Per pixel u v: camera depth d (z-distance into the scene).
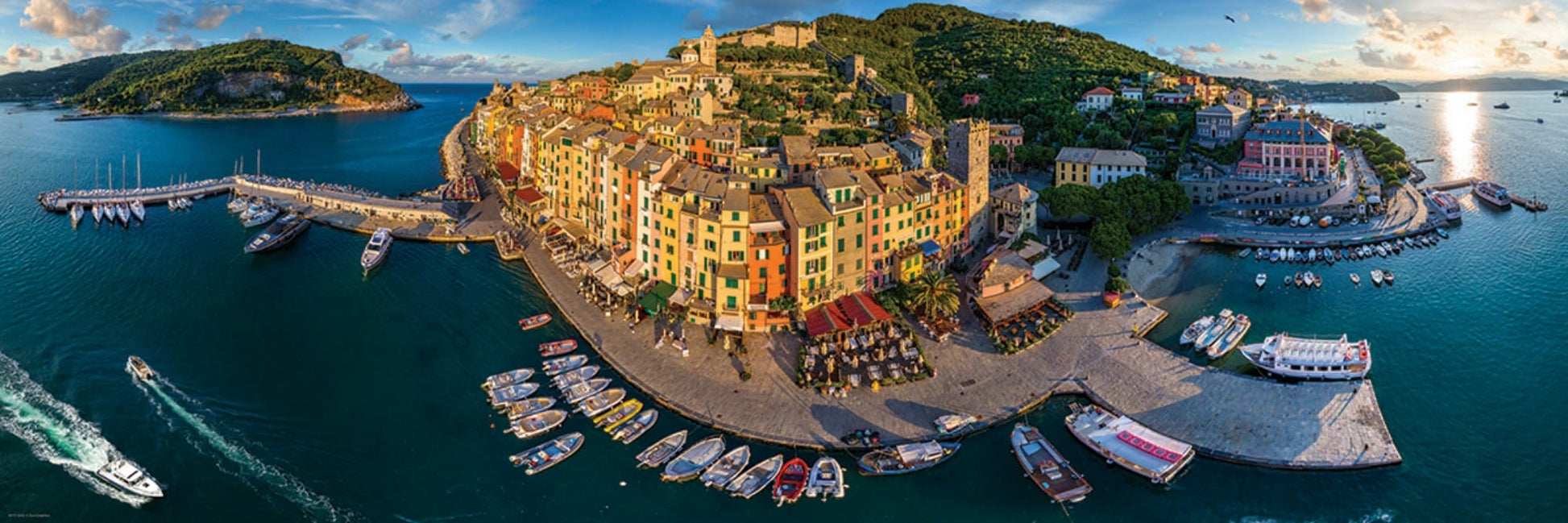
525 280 154.50
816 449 94.62
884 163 164.62
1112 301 133.50
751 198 134.00
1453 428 98.12
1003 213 172.38
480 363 117.69
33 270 160.38
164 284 152.25
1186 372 109.31
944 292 124.31
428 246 179.75
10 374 112.50
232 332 128.75
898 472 89.94
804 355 114.38
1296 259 167.88
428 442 96.75
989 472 90.75
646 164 139.38
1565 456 91.50
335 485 88.56
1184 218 197.50
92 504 84.94
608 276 143.62
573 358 116.44
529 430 97.56
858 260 131.75
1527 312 134.62
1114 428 96.12
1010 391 106.56
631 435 97.12
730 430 98.12
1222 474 89.56
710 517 83.75
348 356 119.81
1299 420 97.38
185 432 98.62
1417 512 82.81
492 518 83.25
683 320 128.88
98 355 119.81
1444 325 130.38
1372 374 113.00
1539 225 195.38
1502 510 82.69
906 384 108.50
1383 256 170.00
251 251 171.50
